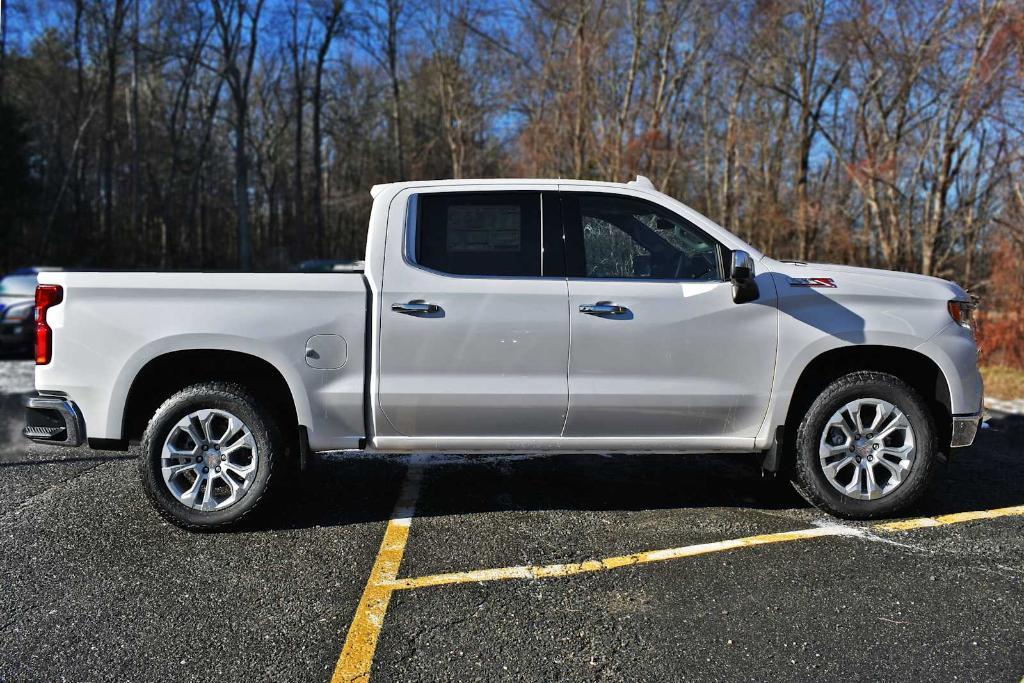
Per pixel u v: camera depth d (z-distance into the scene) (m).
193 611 3.11
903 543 3.84
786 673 2.64
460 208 4.07
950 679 2.60
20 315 11.89
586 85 16.34
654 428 4.07
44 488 4.76
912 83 12.55
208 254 44.53
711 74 21.12
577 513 4.32
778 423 4.07
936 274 12.05
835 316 4.04
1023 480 5.00
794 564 3.57
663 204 4.14
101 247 35.47
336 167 50.62
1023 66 10.19
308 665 2.71
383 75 42.50
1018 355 9.64
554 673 2.65
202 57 38.59
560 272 4.01
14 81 36.34
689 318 3.98
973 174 11.95
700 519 4.21
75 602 3.19
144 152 42.12
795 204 14.60
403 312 3.90
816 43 15.13
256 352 3.87
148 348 3.83
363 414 3.96
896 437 4.20
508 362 3.94
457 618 3.04
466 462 5.47
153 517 4.22
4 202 30.31
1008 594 3.26
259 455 3.95
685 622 3.01
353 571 3.50
